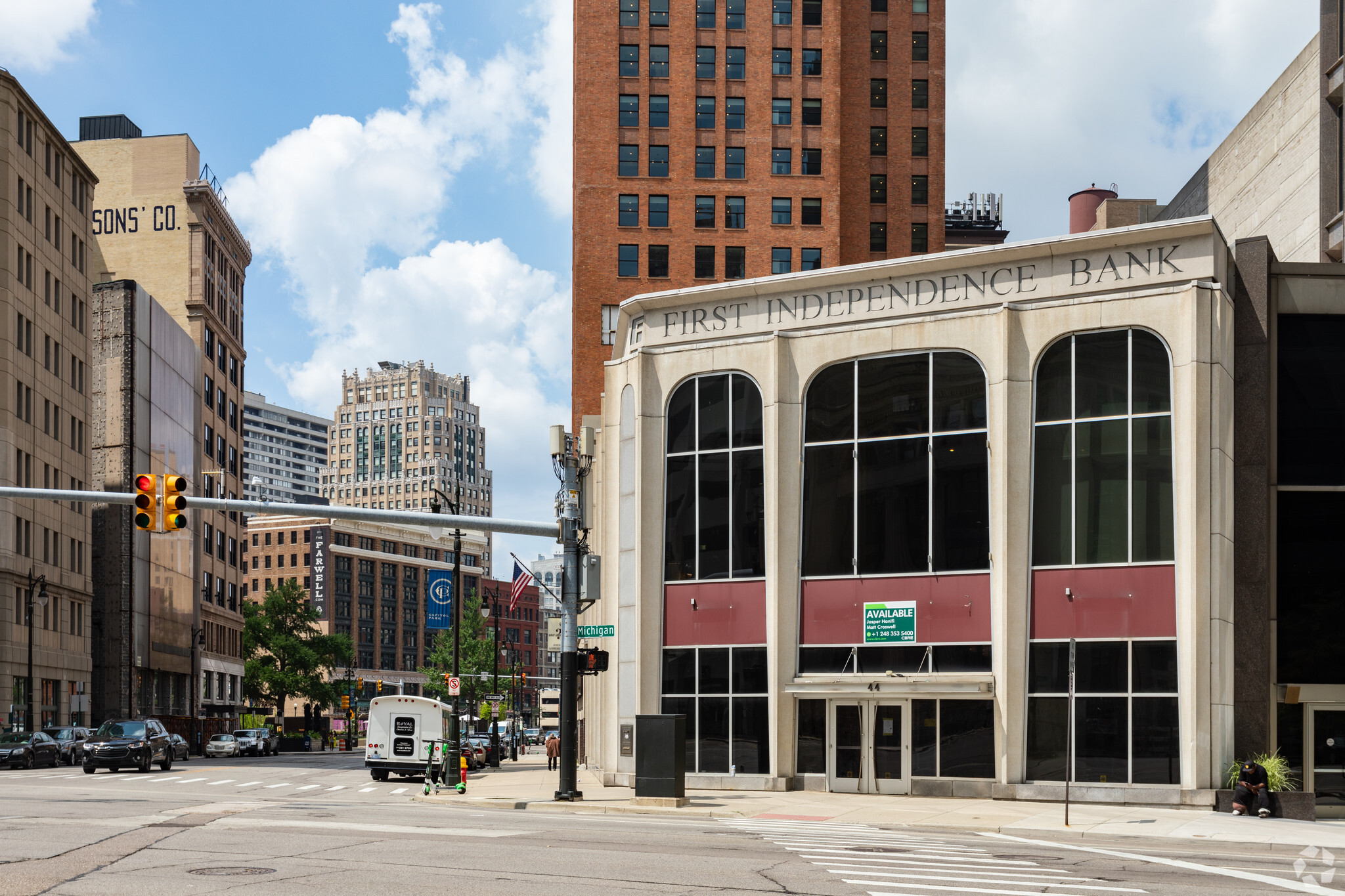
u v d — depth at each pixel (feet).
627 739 117.70
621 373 123.85
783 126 250.16
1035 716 100.99
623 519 121.39
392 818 76.89
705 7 252.42
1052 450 103.50
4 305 231.91
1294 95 157.28
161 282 343.46
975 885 47.47
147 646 287.48
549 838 63.05
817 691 107.34
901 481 108.68
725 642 113.09
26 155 245.04
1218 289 99.30
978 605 104.01
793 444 112.68
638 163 247.91
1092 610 100.27
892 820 82.94
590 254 245.24
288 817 76.02
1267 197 167.22
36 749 169.48
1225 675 97.50
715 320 118.01
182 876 45.27
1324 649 102.22
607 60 249.75
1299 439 104.37
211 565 350.64
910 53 260.83
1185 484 98.12
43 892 40.78
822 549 111.04
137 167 347.36
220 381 363.76
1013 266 106.73
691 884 45.34
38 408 247.09
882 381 110.63
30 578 218.18
